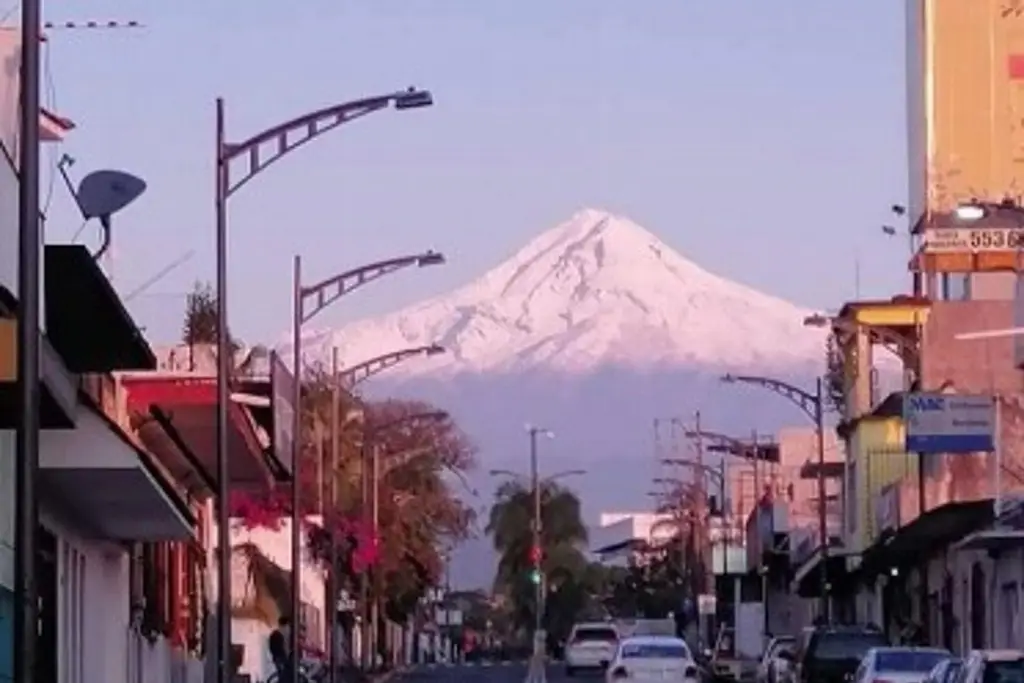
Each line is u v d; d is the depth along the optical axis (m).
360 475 172.62
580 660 170.25
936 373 141.75
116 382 80.12
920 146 138.12
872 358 163.50
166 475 82.12
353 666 153.62
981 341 141.62
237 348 134.12
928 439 115.94
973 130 136.25
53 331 63.06
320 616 166.25
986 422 115.50
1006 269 136.62
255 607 135.12
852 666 99.44
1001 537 101.56
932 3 136.88
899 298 146.25
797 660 105.50
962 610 125.31
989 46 136.50
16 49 64.56
